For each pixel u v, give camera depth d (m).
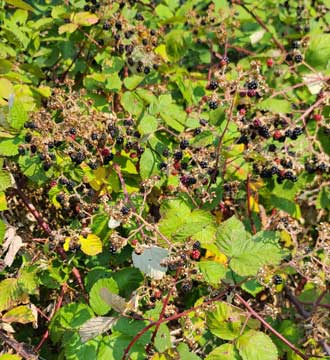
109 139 1.20
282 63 1.50
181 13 1.53
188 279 1.11
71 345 1.11
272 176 1.29
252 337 1.10
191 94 1.37
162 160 1.22
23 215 1.31
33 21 1.51
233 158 1.27
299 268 1.17
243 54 1.63
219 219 1.32
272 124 1.28
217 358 1.10
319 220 1.48
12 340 1.17
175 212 1.15
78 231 1.17
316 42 1.38
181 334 1.26
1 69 1.31
